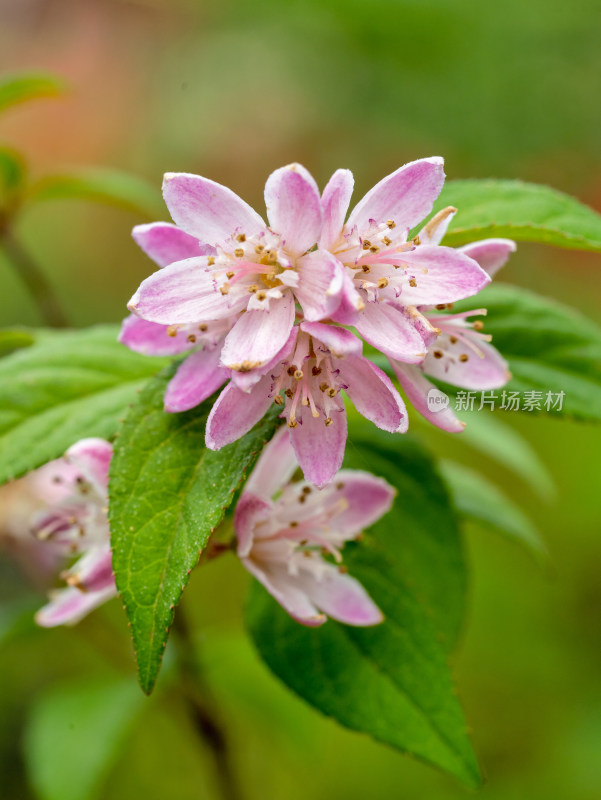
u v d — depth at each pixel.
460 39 0.67
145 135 0.80
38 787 0.37
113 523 0.28
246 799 0.41
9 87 0.37
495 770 0.52
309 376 0.28
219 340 0.28
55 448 0.30
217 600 0.54
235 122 0.75
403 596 0.30
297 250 0.28
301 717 0.43
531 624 0.56
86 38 0.88
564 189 0.71
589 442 0.64
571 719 0.53
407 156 0.73
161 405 0.28
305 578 0.30
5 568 0.56
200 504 0.28
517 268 0.72
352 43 0.69
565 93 0.67
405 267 0.28
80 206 0.80
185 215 0.28
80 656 0.54
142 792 0.51
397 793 0.50
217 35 0.78
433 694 0.30
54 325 0.38
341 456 0.28
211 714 0.36
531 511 0.61
